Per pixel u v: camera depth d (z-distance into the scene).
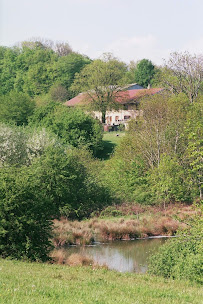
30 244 23.08
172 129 54.66
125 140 59.94
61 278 15.43
